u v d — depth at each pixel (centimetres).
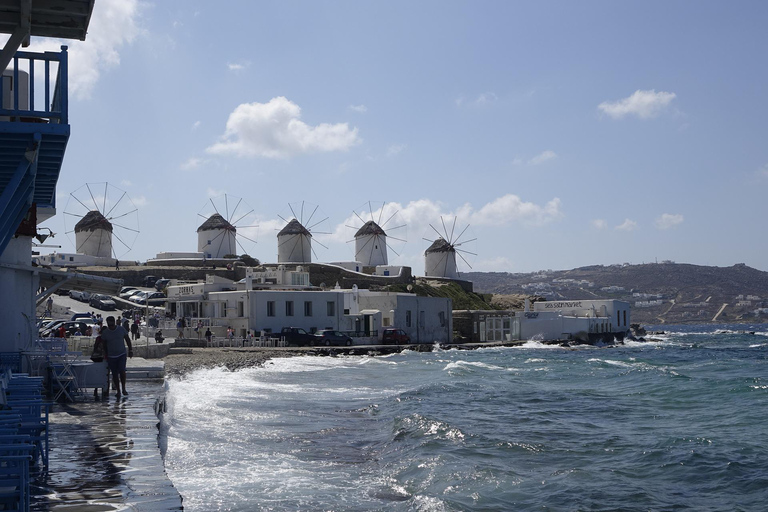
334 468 1755
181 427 2200
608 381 4128
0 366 2006
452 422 2505
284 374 4322
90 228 12800
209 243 13562
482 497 1495
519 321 9862
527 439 2164
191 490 1464
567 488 1565
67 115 1282
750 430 2319
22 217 1436
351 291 7550
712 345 10656
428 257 14888
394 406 2914
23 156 1250
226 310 6744
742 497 1515
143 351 4616
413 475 1681
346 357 5981
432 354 7012
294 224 13962
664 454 1909
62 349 2359
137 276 10612
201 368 4197
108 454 1241
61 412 1705
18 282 2375
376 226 14988
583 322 10038
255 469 1683
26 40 1238
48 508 924
